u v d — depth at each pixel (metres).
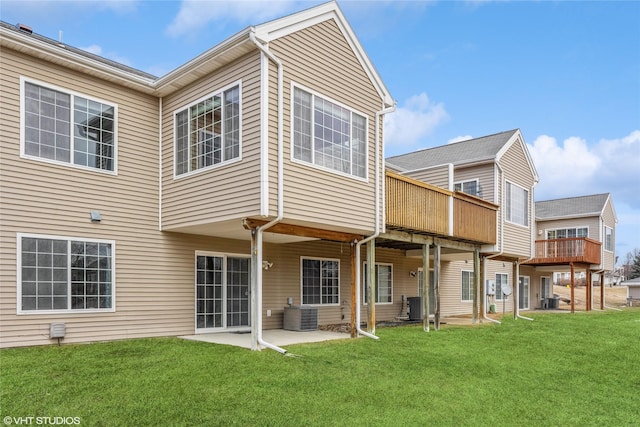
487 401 6.02
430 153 19.55
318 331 11.19
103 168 8.98
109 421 4.66
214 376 6.23
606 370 8.19
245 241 11.20
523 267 24.64
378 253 15.20
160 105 9.98
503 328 13.12
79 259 8.50
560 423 5.40
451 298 18.47
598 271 25.34
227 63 8.46
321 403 5.48
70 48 9.32
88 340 8.48
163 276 9.67
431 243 12.48
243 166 7.94
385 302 15.34
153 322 9.44
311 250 12.66
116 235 9.03
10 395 5.18
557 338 11.45
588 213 25.84
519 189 17.69
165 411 4.96
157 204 9.73
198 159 8.98
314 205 8.49
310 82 8.64
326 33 9.10
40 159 8.11
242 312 11.12
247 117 7.97
